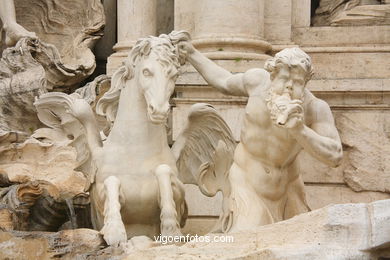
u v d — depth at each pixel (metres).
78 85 40.06
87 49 40.28
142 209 30.03
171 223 29.14
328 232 25.11
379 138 36.03
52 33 40.94
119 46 39.31
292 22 38.22
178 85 36.31
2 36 40.34
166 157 30.45
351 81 36.44
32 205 32.41
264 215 29.11
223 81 30.33
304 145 28.08
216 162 31.53
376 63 37.25
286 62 27.66
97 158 30.36
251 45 36.56
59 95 32.00
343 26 38.00
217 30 36.69
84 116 31.27
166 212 29.25
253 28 36.84
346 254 24.67
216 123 31.39
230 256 25.56
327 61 37.47
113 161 30.09
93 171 30.36
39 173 34.34
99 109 31.16
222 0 36.66
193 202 34.97
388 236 24.66
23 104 37.09
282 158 29.16
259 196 29.38
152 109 29.05
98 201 30.23
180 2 38.31
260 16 37.16
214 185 31.61
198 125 31.53
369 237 24.80
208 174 31.66
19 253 28.12
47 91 38.31
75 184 33.97
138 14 39.34
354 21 37.91
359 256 24.72
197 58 30.84
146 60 29.59
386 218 24.75
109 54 42.59
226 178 31.34
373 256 24.84
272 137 28.88
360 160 35.97
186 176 31.73
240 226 28.88
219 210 34.84
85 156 31.34
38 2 41.31
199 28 37.03
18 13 41.25
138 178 29.92
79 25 40.91
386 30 37.62
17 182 33.84
